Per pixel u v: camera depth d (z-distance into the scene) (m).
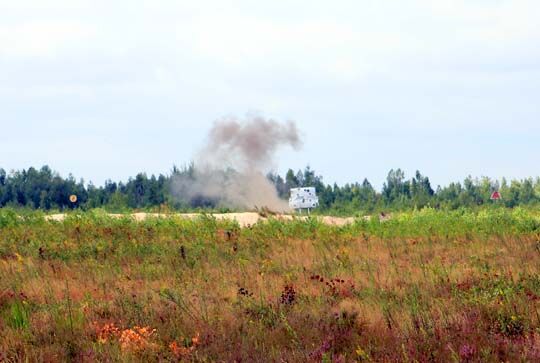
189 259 66.62
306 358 32.19
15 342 35.59
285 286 47.84
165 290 46.16
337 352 33.97
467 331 34.84
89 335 37.44
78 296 48.91
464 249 72.06
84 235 84.00
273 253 71.81
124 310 42.72
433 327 35.94
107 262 65.06
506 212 114.56
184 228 90.94
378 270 58.75
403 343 33.62
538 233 82.56
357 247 76.00
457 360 30.91
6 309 43.72
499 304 40.19
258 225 98.50
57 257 68.44
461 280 51.53
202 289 50.56
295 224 95.19
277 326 38.22
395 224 98.44
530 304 40.53
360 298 47.53
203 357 32.91
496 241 77.62
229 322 39.56
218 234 86.12
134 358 33.25
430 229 91.31
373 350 33.25
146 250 72.38
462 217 108.31
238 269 61.69
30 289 51.16
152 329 38.38
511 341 33.72
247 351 33.56
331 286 50.00
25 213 100.12
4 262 62.56
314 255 69.88
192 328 38.16
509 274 52.28
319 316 39.94
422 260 64.75
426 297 45.53
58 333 37.44
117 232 86.44
